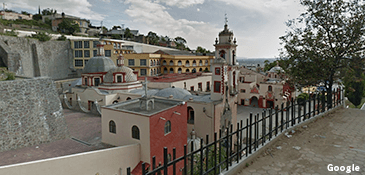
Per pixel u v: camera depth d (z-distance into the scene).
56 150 20.91
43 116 22.61
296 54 23.44
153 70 70.19
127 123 21.47
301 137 12.48
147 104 22.33
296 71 23.38
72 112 35.25
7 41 52.34
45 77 23.77
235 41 34.78
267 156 10.52
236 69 34.81
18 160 18.41
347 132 12.88
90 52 71.62
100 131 26.58
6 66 47.94
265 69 95.38
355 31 19.66
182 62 76.75
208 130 29.36
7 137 19.91
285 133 12.99
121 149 19.31
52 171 15.98
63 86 59.62
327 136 12.43
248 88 66.12
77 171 17.08
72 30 95.62
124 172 19.78
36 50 60.50
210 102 29.28
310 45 22.16
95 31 112.69
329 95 18.20
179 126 24.38
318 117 15.87
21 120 20.88
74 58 73.06
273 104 61.38
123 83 38.31
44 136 22.44
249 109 62.47
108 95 36.28
